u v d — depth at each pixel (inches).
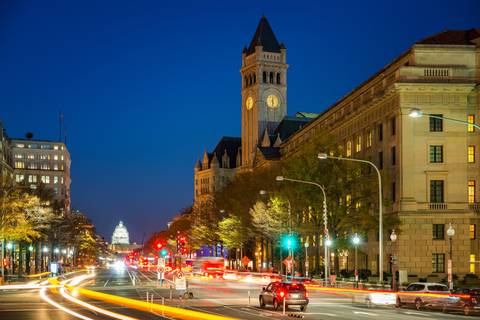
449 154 2859.3
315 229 2955.2
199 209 6259.8
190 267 4810.5
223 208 5009.8
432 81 2869.1
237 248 5000.0
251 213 3636.8
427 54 2915.8
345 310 1546.5
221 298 1966.0
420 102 2871.6
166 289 2527.1
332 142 2935.5
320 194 2815.0
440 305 1557.6
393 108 2972.4
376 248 3139.8
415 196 2842.0
